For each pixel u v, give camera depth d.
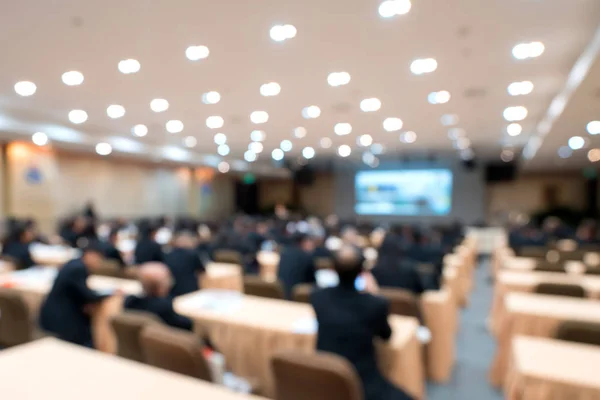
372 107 7.72
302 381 1.91
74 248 7.50
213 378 2.09
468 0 3.64
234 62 5.23
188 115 8.50
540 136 10.09
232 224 12.30
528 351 2.32
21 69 5.49
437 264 5.34
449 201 17.62
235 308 3.19
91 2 3.66
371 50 4.81
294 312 3.10
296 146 13.19
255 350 2.84
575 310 3.35
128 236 9.57
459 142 12.16
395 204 18.52
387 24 4.12
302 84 6.21
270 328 2.78
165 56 5.02
